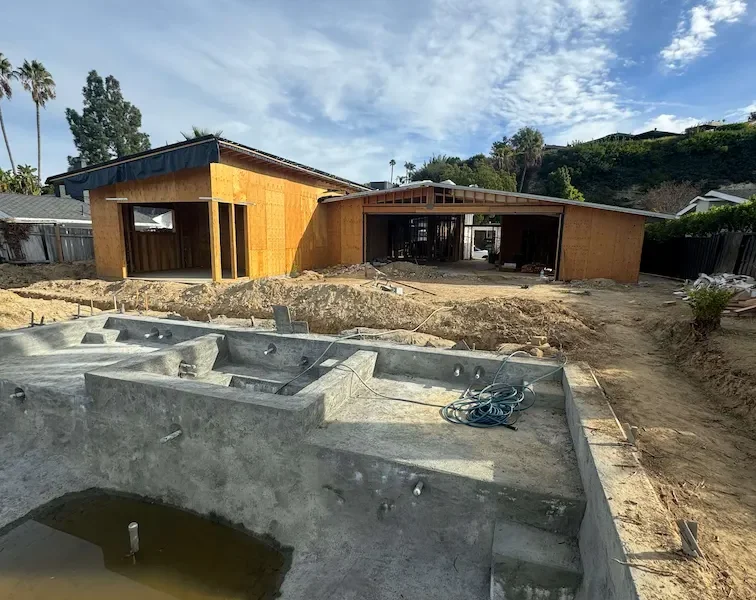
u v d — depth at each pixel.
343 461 4.35
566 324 8.32
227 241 20.11
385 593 3.84
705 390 5.66
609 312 10.37
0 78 37.62
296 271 17.73
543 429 4.90
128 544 4.94
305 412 4.61
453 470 3.98
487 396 5.53
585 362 6.48
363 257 19.98
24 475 5.77
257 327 8.73
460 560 3.93
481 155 62.53
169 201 14.55
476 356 6.28
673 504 3.15
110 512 5.40
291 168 16.95
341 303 10.24
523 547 3.50
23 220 19.88
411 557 4.07
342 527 4.47
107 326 8.94
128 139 51.22
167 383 5.27
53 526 5.18
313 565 4.31
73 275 16.98
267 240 16.27
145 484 5.52
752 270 12.96
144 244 17.77
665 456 3.88
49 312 11.59
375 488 4.26
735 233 13.90
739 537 2.79
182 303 11.88
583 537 3.38
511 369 6.04
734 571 2.42
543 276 17.11
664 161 47.06
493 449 4.42
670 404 5.14
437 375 6.45
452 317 9.23
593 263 16.52
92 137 48.94
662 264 19.62
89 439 5.79
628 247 15.98
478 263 26.16
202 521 5.16
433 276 17.22
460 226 28.28
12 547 4.86
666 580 2.26
